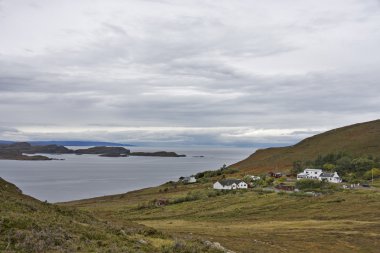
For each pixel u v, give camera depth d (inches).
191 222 3097.9
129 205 5324.8
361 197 4111.7
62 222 1104.2
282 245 1795.0
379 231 2351.1
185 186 7416.3
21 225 944.3
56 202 6781.5
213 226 2652.6
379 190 4857.3
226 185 6053.2
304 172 6761.8
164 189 7170.3
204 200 4909.0
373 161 7317.9
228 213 3818.9
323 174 6481.3
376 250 1829.5
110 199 6722.4
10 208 1143.6
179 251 1010.7
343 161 7529.5
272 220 3189.0
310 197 4399.6
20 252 782.5
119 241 1013.2
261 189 5531.5
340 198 4099.4
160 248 1025.5
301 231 2338.8
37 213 1173.1
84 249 862.5
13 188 1692.9
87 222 1325.0
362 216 3137.3
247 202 4426.7
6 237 846.5
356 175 6761.8
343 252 1758.1
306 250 1731.1
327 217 3196.4
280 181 6343.5
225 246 1576.0
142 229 1336.1
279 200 4370.1
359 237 2108.8
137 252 897.5
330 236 2127.2
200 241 1238.3
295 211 3663.9
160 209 4569.4
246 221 3147.1
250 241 1813.5
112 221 1620.3
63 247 847.7
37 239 856.3
